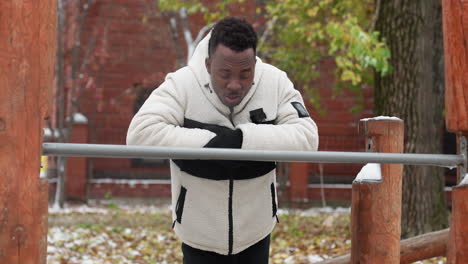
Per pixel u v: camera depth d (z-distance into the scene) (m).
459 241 2.20
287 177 14.91
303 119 2.44
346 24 8.00
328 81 15.79
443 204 8.17
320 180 15.27
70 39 14.94
